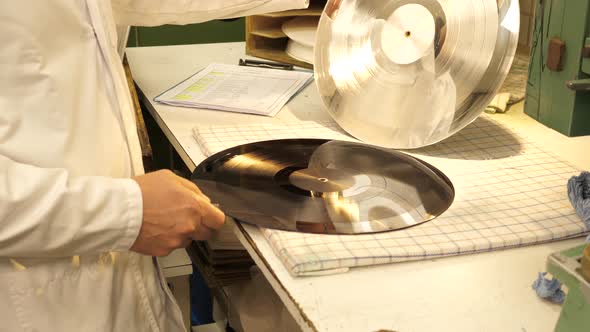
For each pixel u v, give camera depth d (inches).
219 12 46.9
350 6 43.3
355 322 24.9
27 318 32.5
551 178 36.1
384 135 41.3
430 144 39.9
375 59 42.3
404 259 28.8
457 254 29.5
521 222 31.4
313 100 50.3
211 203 32.5
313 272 27.8
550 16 42.6
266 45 63.9
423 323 24.9
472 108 39.0
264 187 34.4
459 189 35.0
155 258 38.7
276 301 46.8
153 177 31.8
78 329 33.8
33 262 31.9
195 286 64.2
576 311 21.0
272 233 30.2
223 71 57.1
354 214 31.8
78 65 32.3
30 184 28.2
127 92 36.6
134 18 45.3
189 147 41.3
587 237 28.9
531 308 25.9
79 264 33.0
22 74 29.9
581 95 41.5
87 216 29.4
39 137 30.7
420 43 40.5
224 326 57.4
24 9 29.4
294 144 39.9
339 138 42.6
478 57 38.7
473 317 25.3
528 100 46.3
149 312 37.3
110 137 34.2
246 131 42.9
